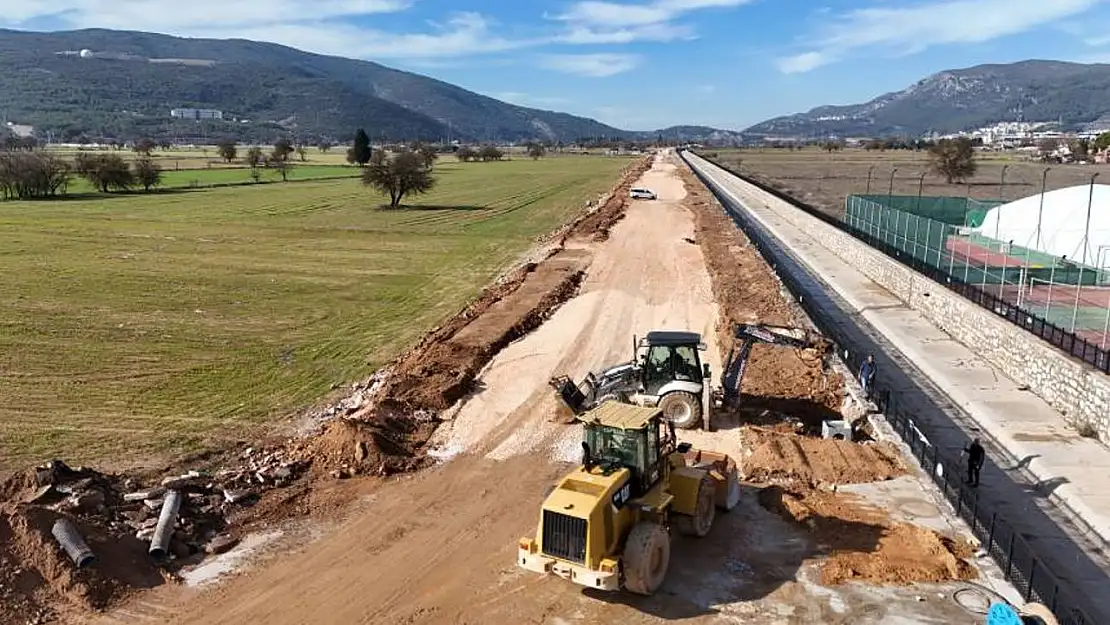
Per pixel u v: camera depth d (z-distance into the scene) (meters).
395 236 57.81
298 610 13.40
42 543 13.82
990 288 33.50
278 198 85.69
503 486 18.06
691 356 21.50
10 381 24.78
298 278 42.38
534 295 36.78
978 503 17.58
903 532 15.83
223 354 28.34
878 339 33.34
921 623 12.96
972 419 24.05
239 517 16.45
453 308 35.94
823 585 14.09
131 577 14.03
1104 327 25.17
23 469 18.45
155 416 22.11
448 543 15.59
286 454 19.44
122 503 16.34
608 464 13.69
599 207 74.62
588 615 13.27
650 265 45.19
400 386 23.95
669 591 13.92
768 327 28.33
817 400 23.95
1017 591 13.91
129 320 32.78
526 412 22.64
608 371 22.44
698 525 15.38
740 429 21.30
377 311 35.41
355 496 17.52
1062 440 21.78
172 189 97.44
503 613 13.34
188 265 45.44
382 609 13.45
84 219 66.31
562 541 12.70
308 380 25.58
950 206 59.66
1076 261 37.75
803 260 52.44
